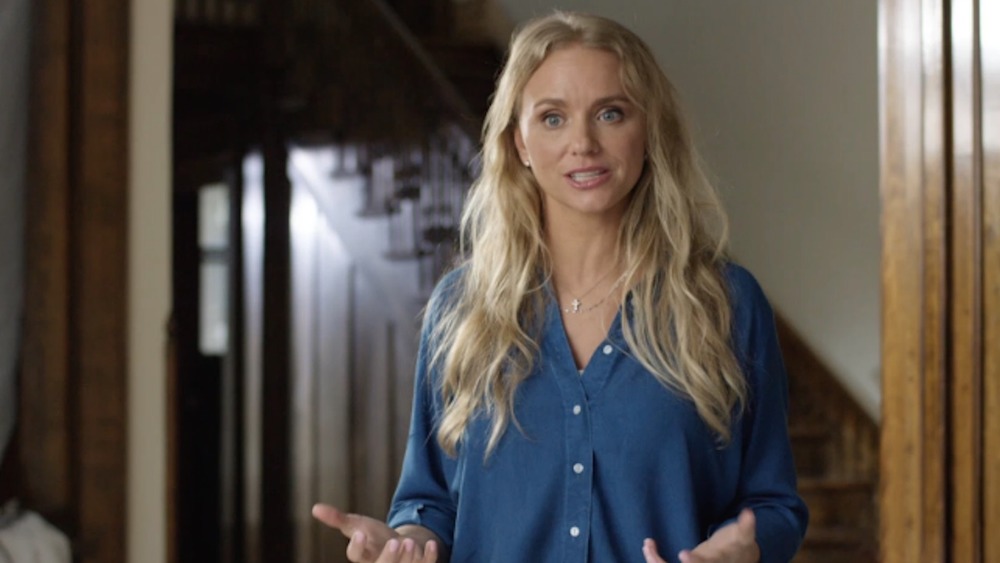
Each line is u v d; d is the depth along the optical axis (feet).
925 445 6.88
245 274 25.13
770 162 20.71
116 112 11.27
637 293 5.39
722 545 4.79
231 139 24.62
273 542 25.08
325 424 24.43
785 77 20.27
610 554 5.23
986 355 6.64
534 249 5.59
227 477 26.89
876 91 18.42
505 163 5.67
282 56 23.18
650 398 5.26
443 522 5.75
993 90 6.64
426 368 5.93
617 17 24.09
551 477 5.32
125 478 11.36
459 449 5.59
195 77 23.07
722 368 5.28
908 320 7.00
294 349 24.95
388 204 20.65
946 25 6.80
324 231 24.81
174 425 11.86
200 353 27.71
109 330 11.23
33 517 10.68
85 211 11.13
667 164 5.45
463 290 5.86
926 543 6.87
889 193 7.11
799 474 19.10
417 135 20.53
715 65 21.83
